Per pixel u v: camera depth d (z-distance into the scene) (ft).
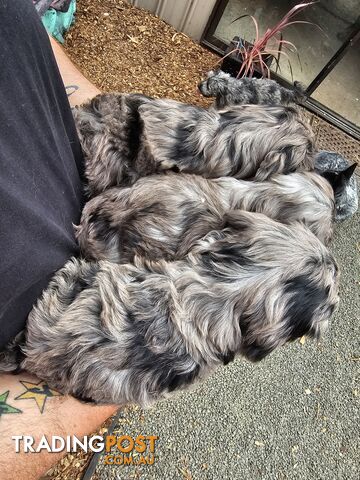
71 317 1.55
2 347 1.59
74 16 4.77
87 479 2.95
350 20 4.58
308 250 1.69
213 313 1.59
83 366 1.52
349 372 3.87
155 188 1.77
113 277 1.60
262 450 3.39
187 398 3.38
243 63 4.53
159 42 5.04
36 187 1.46
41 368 1.58
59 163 1.62
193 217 1.73
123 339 1.52
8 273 1.32
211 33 5.13
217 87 3.43
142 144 1.93
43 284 1.59
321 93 5.10
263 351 1.69
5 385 1.71
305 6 4.55
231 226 1.71
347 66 4.89
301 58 5.08
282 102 3.59
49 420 1.74
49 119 1.57
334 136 5.05
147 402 1.57
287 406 3.59
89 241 1.77
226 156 1.94
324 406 3.68
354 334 4.04
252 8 5.01
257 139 1.94
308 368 3.79
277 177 1.88
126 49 4.83
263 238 1.66
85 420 1.83
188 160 1.93
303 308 1.67
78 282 1.62
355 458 3.55
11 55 1.33
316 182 1.93
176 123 1.94
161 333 1.54
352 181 4.18
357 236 4.47
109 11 5.05
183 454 3.22
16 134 1.36
